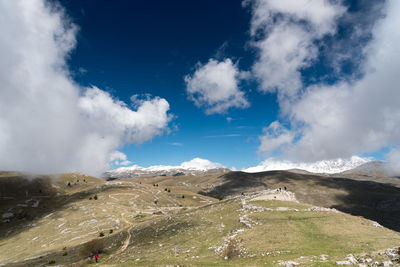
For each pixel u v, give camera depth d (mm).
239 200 81438
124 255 53031
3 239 122312
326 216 50344
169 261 37656
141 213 141875
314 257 28656
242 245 38969
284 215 53594
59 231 117500
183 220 72562
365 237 36062
